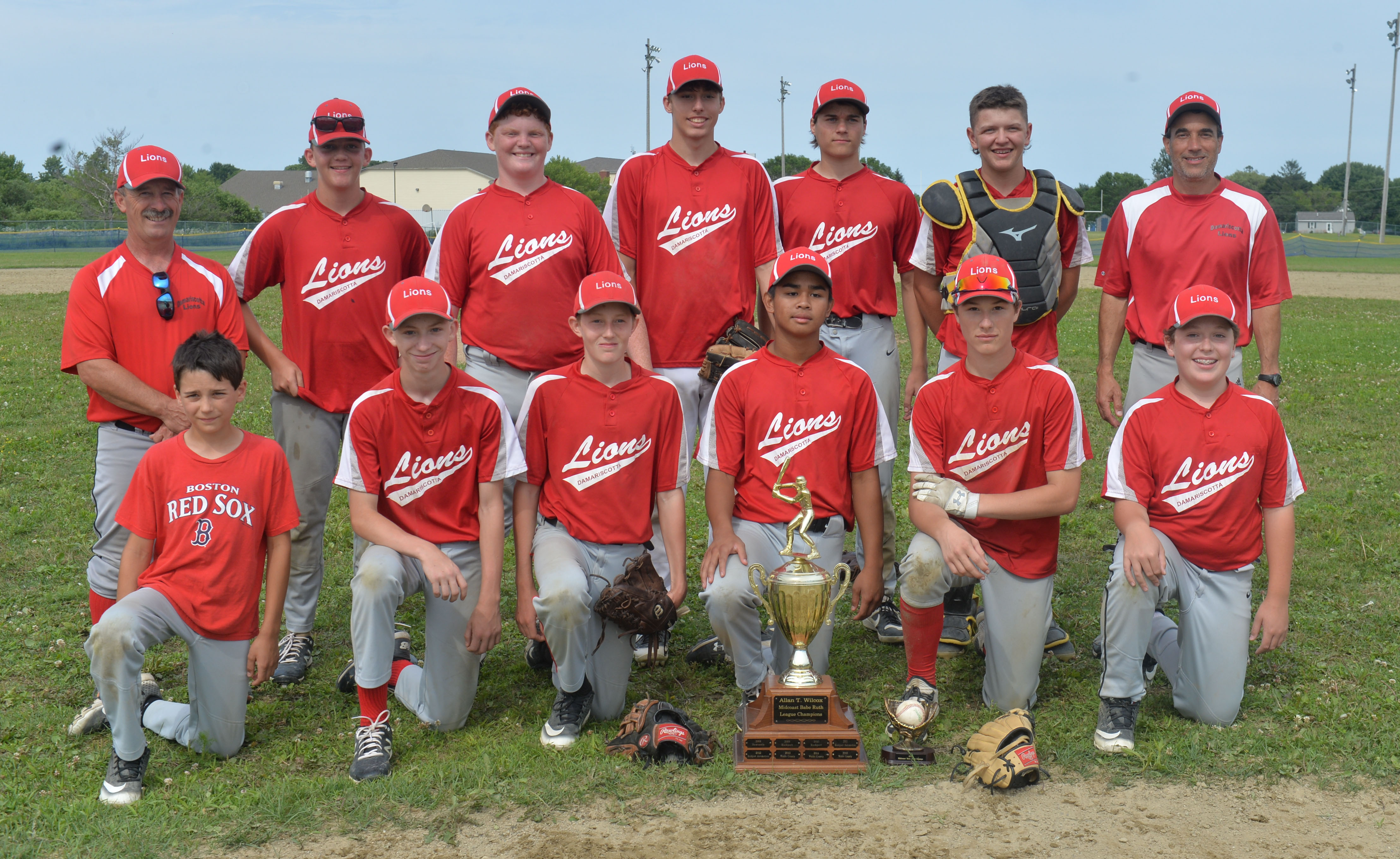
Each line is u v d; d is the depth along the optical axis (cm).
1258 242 478
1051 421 407
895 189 529
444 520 407
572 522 417
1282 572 399
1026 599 407
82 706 427
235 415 989
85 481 755
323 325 471
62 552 610
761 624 425
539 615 382
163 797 355
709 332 519
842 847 321
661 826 334
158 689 424
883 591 497
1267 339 484
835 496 425
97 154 6059
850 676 464
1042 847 321
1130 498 402
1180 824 334
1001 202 491
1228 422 394
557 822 337
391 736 384
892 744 385
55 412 983
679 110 503
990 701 425
